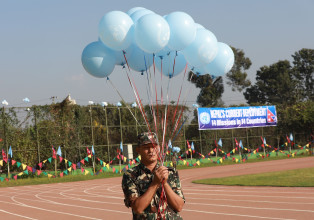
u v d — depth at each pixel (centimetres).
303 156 4688
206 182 2272
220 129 4456
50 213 1452
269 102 8338
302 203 1332
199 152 4322
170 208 403
